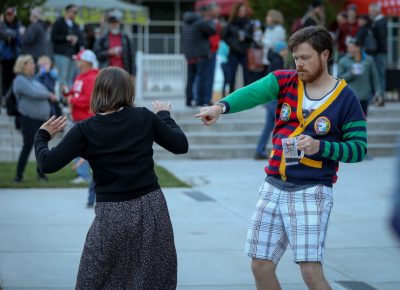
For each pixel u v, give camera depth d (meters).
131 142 5.58
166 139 5.75
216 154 17.62
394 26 37.81
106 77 5.68
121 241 5.52
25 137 13.85
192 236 10.20
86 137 5.59
